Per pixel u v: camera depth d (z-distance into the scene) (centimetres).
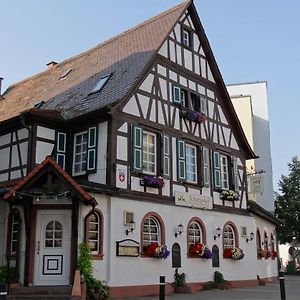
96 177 1650
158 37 2005
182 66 2050
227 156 2272
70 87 2119
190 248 1912
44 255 1470
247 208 2325
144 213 1714
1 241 1656
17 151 1758
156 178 1764
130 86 1728
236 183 2264
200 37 2184
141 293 1634
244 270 2212
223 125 2266
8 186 1638
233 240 2195
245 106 3503
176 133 1945
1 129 1831
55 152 1738
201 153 2070
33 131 1688
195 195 1975
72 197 1428
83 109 1772
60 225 1492
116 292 1544
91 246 1522
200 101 2108
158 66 1912
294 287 2108
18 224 1536
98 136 1680
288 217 3738
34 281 1449
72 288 1351
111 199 1595
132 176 1689
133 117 1739
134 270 1630
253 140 3494
